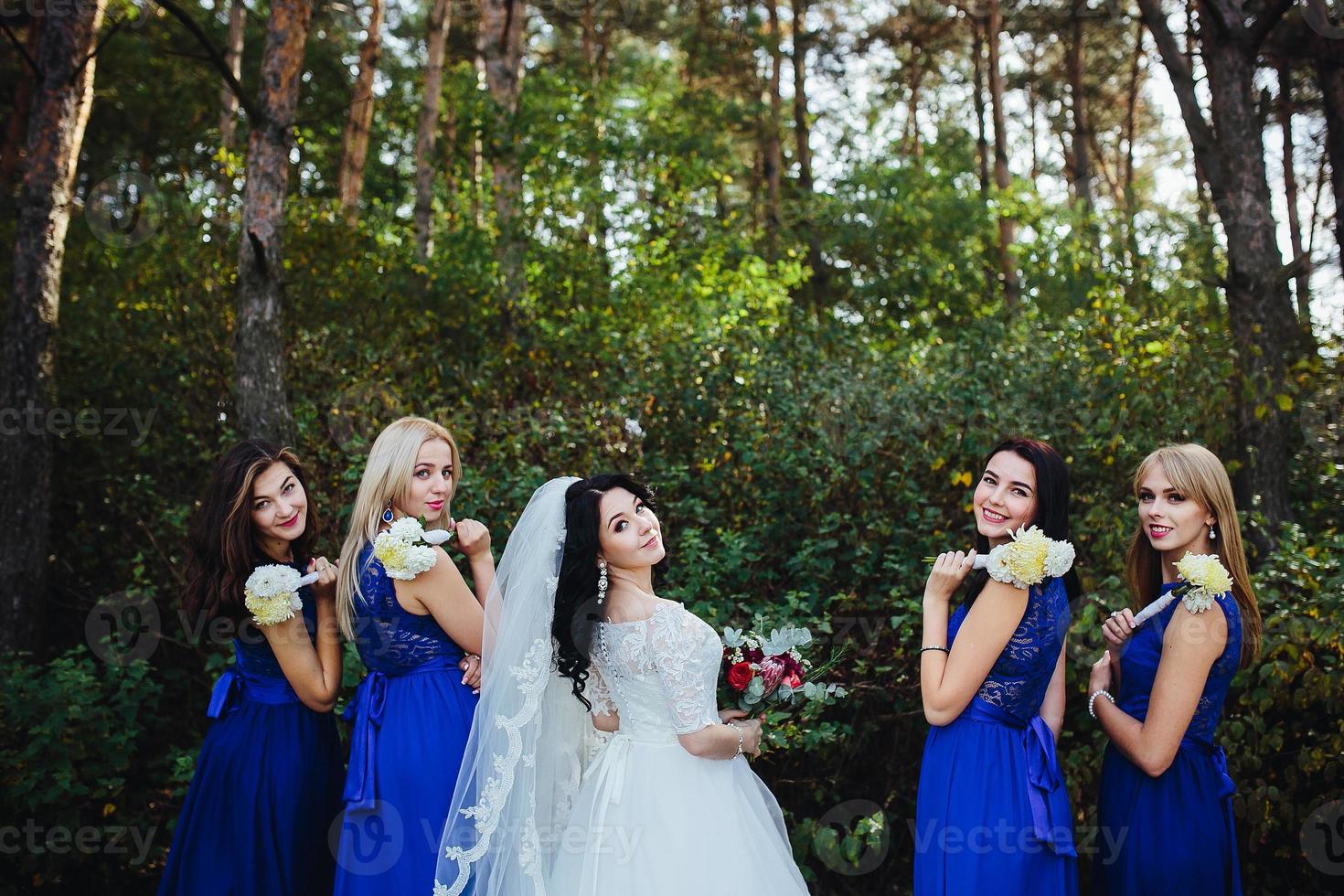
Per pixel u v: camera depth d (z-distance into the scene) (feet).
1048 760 8.66
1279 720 12.25
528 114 28.35
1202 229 21.88
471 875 8.96
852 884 13.21
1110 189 59.88
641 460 16.14
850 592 13.58
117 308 21.84
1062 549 8.29
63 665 13.34
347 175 39.96
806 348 19.13
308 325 21.36
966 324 34.60
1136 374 16.07
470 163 33.50
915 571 13.89
